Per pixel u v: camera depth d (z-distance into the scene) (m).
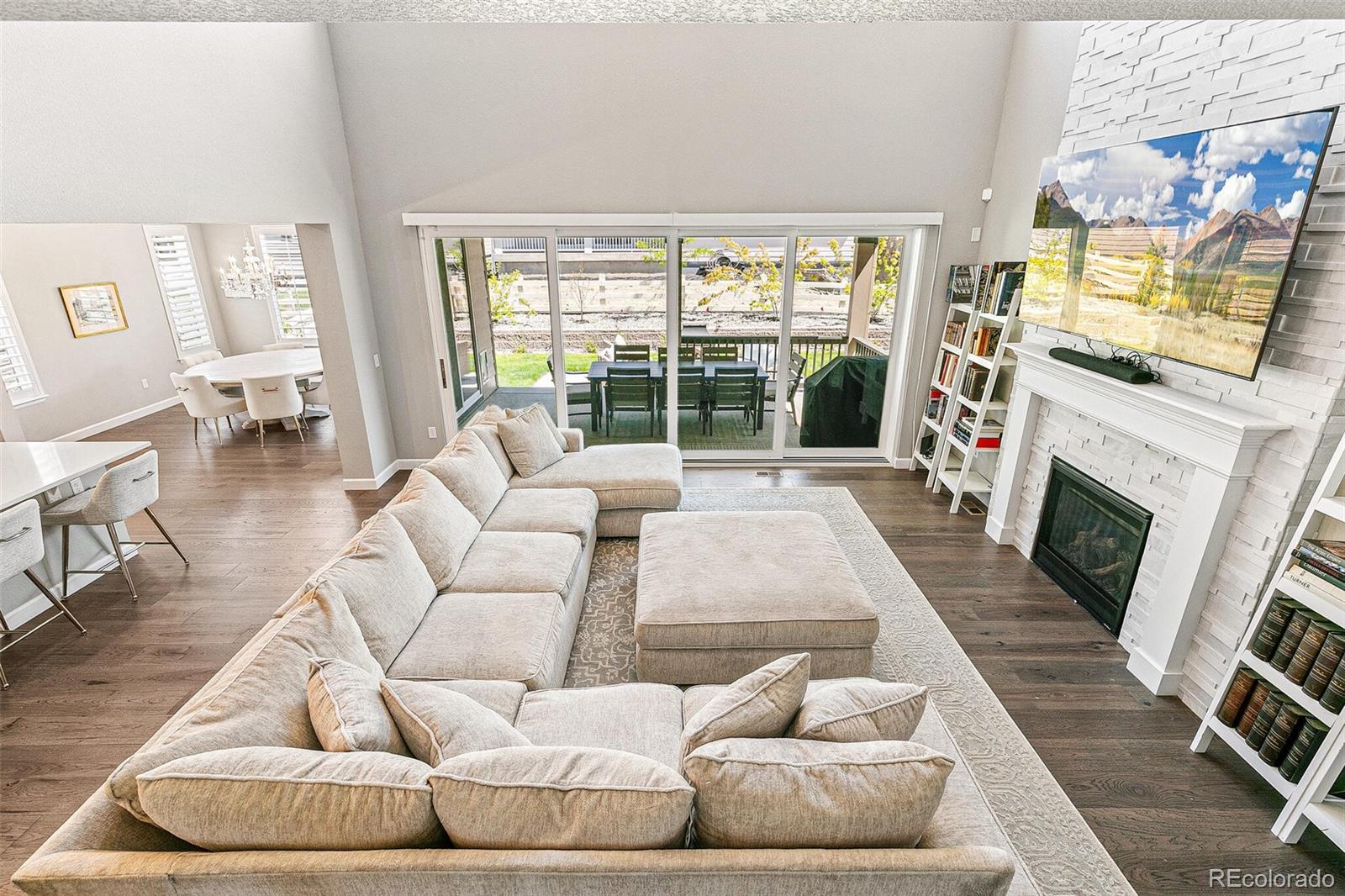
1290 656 2.16
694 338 5.45
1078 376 3.34
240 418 7.19
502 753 1.46
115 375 6.86
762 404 5.71
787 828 1.38
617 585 3.63
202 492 5.12
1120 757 2.49
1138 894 1.98
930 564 3.96
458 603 2.60
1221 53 2.57
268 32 3.83
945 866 1.33
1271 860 2.09
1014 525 4.19
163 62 3.07
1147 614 3.01
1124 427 3.06
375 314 5.13
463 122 4.66
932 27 4.45
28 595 3.46
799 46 4.50
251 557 4.08
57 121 2.53
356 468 5.09
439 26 4.43
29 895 1.28
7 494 3.12
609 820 1.33
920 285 5.08
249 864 1.29
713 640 2.59
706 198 4.87
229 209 3.51
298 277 8.06
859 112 4.65
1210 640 2.66
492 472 3.66
